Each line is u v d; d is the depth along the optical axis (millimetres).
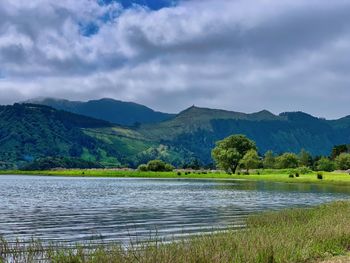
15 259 21625
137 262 18016
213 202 64500
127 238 31391
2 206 59000
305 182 135500
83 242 29609
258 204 60719
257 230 26547
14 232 35125
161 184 129125
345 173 184500
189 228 36250
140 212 50438
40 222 41531
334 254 21953
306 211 40594
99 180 169000
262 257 19516
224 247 20875
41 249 24312
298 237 23438
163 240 28375
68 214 48625
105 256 19000
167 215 46906
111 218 44531
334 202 48438
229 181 149125
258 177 166125
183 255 18578
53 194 85125
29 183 140500
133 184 130125
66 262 19922
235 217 44312
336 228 25297
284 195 79500
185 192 89500
